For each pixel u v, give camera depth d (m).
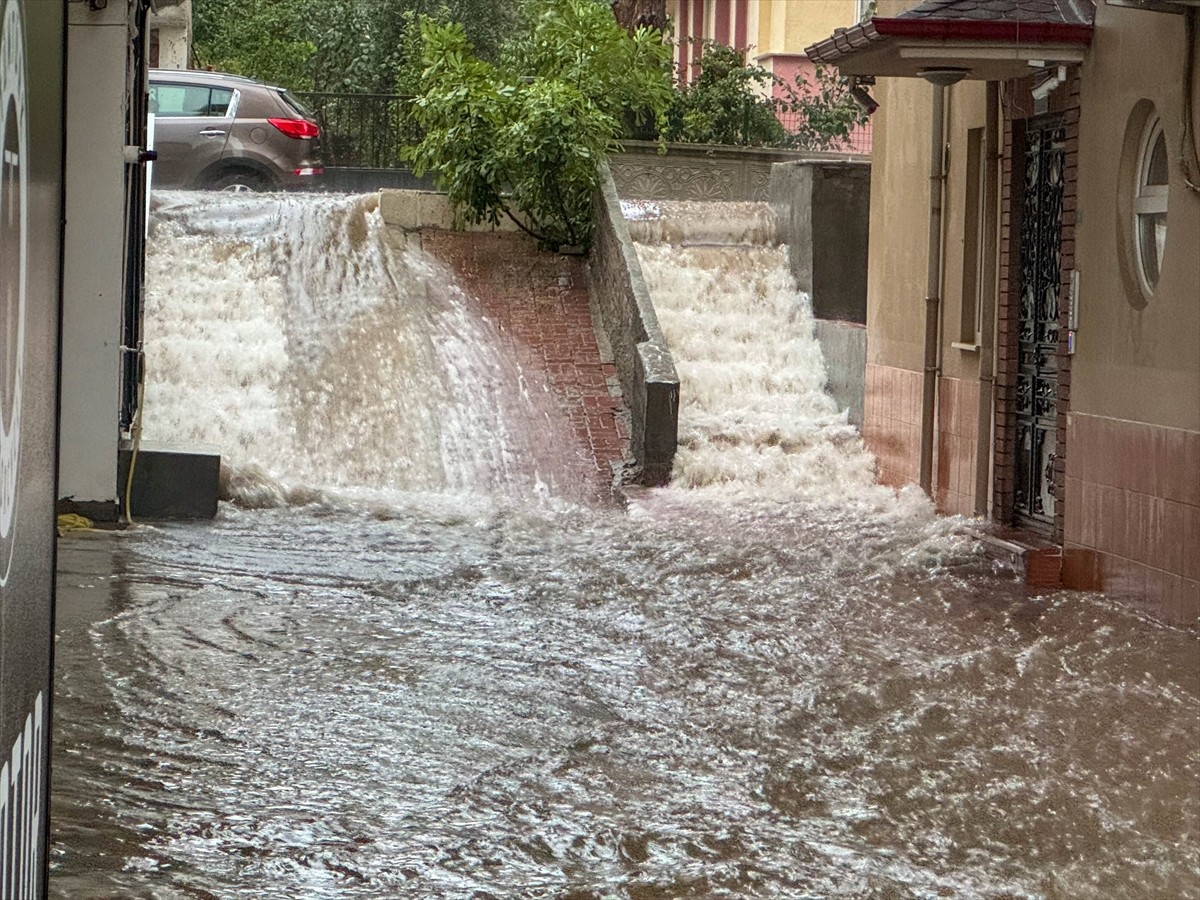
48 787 2.12
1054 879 4.97
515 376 15.93
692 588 9.71
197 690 6.85
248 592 9.12
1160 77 8.97
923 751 6.35
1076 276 10.12
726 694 7.18
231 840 4.97
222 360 15.12
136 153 11.19
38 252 1.89
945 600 9.47
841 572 10.30
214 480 11.77
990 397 11.70
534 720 6.65
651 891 4.74
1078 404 10.06
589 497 13.87
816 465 14.34
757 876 4.90
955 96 12.44
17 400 1.76
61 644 7.54
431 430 14.91
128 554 10.17
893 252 14.06
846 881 4.89
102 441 11.31
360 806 5.42
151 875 4.59
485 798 5.59
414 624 8.49
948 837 5.35
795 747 6.38
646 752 6.24
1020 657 7.91
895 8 13.47
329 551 10.68
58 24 2.01
